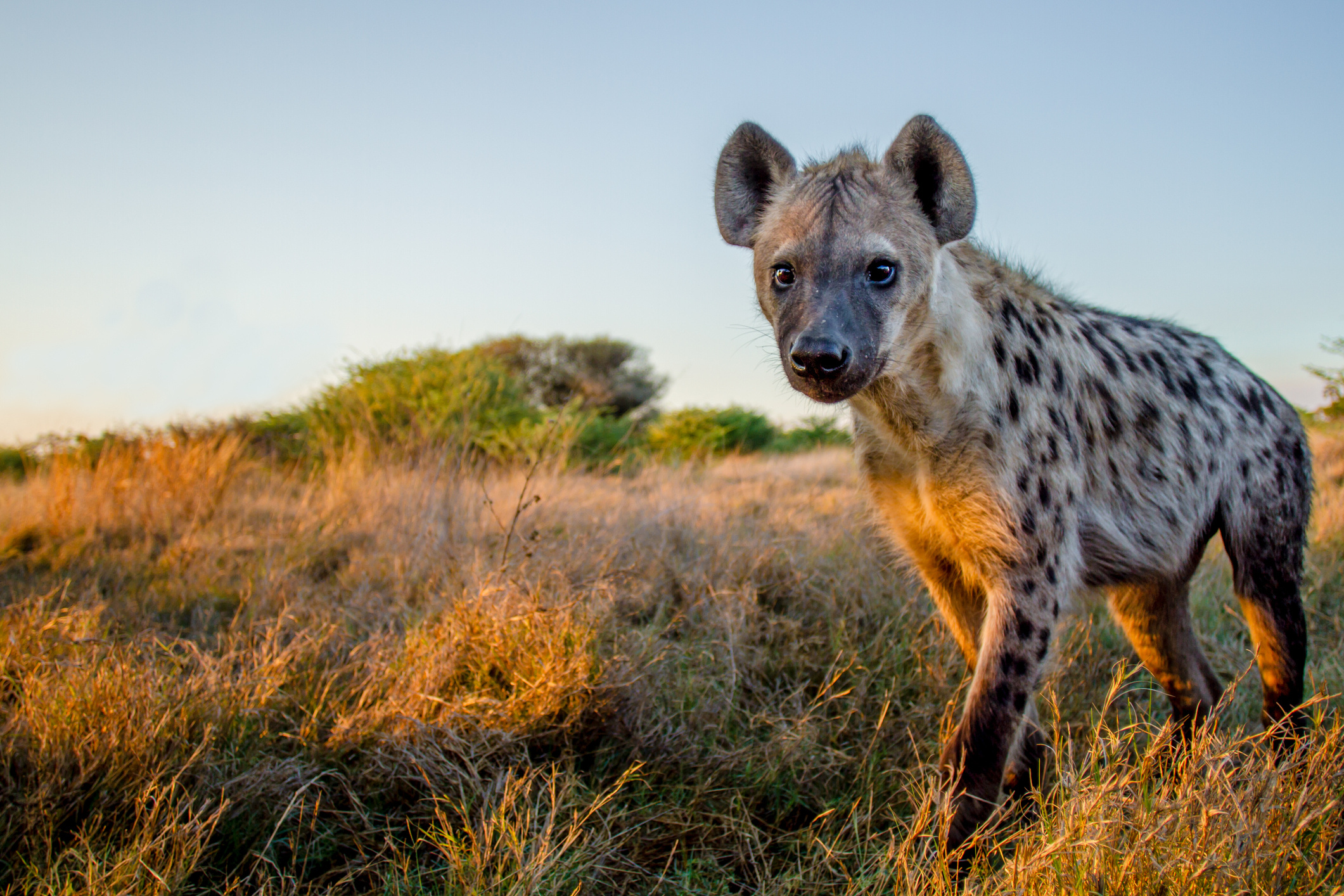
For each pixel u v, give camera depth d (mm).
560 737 2553
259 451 9016
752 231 2826
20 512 5695
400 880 1997
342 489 6121
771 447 14414
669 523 4992
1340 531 4863
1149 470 2738
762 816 2404
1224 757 1772
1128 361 2842
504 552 3432
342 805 2299
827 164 2643
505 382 10906
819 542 4652
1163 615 2984
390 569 4371
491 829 1946
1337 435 7414
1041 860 1704
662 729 2598
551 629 2859
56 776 2102
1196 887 1591
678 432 13492
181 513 5703
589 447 9867
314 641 3113
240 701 2555
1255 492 2895
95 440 7098
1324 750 1823
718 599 3617
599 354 21891
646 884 2076
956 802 2172
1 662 2713
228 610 4000
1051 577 2467
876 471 2754
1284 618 2852
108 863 1908
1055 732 2277
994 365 2488
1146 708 3057
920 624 3562
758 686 3037
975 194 2404
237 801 2148
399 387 9391
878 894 1914
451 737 2400
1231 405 2924
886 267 2355
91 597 3943
